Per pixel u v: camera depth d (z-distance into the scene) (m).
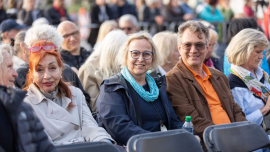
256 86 3.55
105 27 5.94
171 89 3.05
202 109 3.00
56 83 2.52
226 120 3.07
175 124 2.89
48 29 3.35
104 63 3.64
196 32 3.05
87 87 3.66
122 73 2.88
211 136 2.33
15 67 3.56
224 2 9.26
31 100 2.45
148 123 2.80
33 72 2.46
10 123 1.49
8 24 4.84
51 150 1.57
